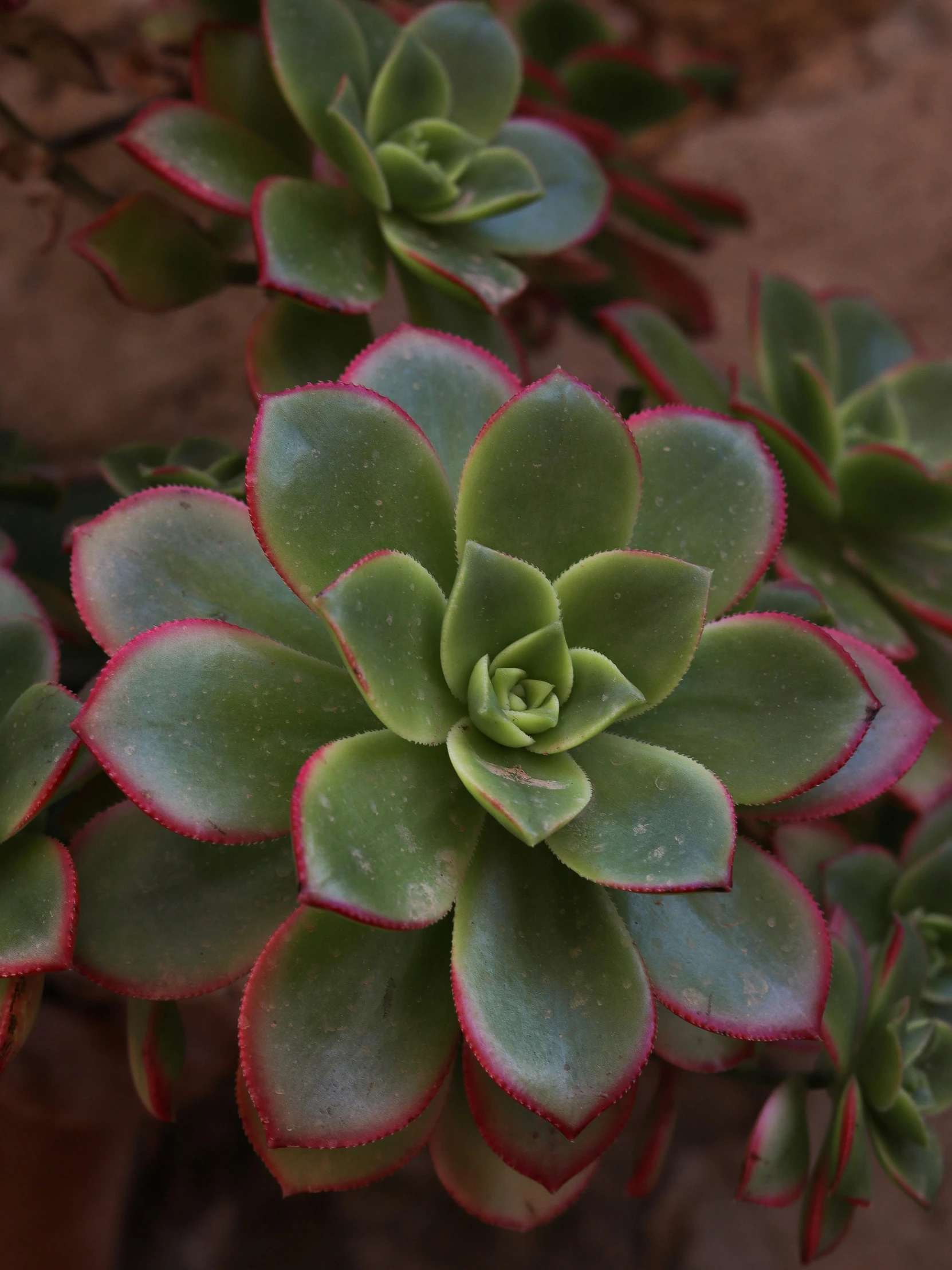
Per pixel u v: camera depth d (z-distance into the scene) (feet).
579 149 1.76
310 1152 1.41
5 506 1.80
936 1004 1.67
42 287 2.34
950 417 1.91
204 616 1.42
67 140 1.86
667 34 2.73
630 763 1.39
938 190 2.75
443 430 1.46
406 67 1.66
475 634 1.40
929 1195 1.59
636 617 1.41
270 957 1.37
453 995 1.39
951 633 1.75
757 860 1.43
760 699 1.41
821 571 1.76
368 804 1.34
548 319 2.32
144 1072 1.45
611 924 1.39
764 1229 2.25
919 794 1.69
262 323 1.66
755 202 2.75
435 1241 2.22
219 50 1.70
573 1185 1.48
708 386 1.80
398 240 1.64
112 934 1.40
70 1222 1.87
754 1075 1.61
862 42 2.75
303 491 1.36
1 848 1.39
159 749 1.33
